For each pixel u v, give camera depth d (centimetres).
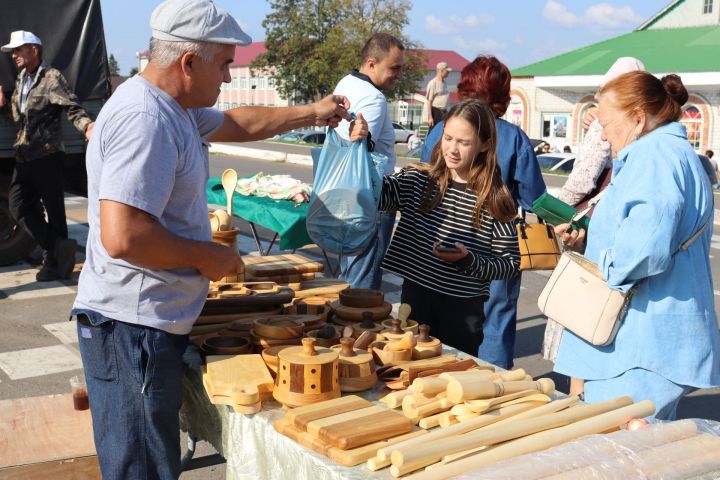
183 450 366
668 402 241
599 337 244
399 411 204
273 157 2164
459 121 287
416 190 313
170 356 208
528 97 3453
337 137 310
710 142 2864
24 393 429
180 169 199
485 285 312
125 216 186
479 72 379
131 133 187
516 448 178
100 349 203
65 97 596
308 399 205
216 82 202
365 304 273
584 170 371
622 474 166
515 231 301
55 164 619
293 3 4562
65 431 254
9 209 689
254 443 205
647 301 241
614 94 247
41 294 621
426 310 311
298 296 295
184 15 193
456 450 177
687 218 237
